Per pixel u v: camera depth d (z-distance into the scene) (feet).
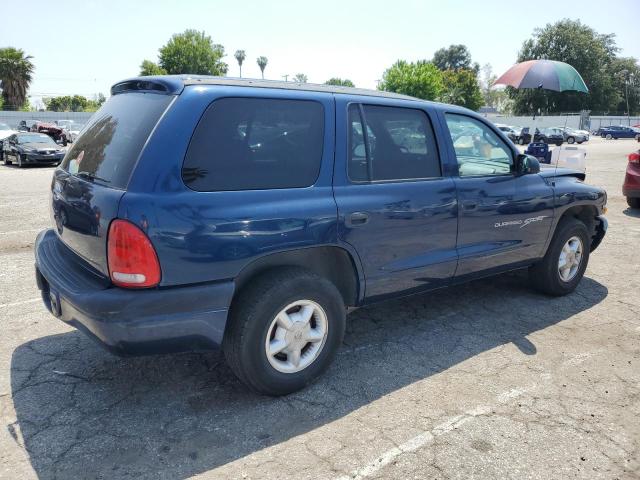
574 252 16.51
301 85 11.13
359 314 15.20
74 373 11.48
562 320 14.88
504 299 16.49
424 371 11.83
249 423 9.74
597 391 11.09
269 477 8.33
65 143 109.70
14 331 13.58
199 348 9.41
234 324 9.73
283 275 10.06
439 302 16.20
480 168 13.74
